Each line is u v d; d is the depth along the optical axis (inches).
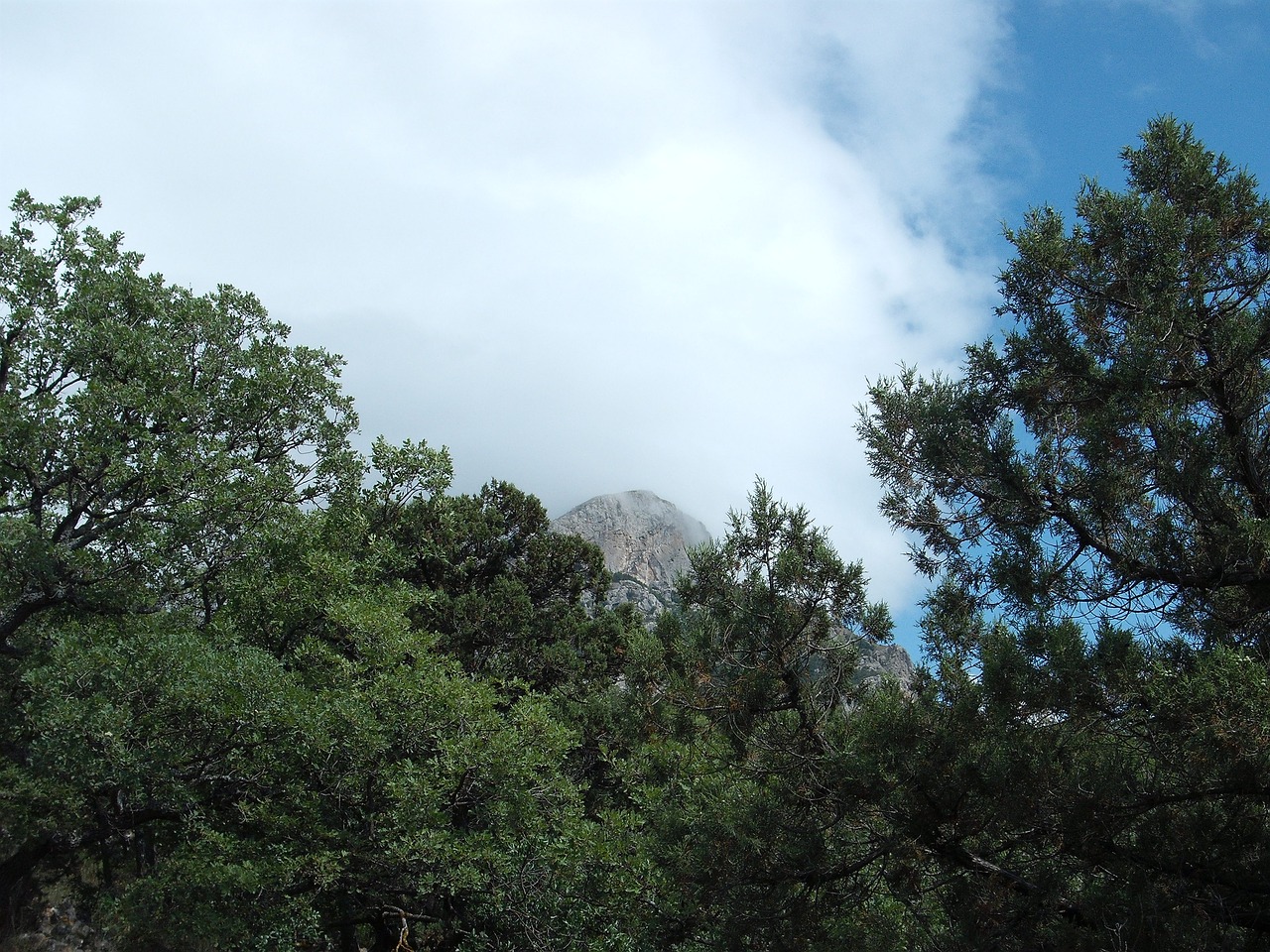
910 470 376.5
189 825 629.9
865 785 349.1
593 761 925.8
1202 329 338.3
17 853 649.0
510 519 1238.9
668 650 465.1
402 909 705.0
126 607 676.1
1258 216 347.6
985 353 370.0
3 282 694.5
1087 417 337.7
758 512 444.8
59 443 658.2
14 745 661.9
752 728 425.7
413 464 832.3
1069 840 309.1
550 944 631.8
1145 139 378.9
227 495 668.1
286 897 618.2
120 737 573.0
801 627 422.9
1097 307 359.3
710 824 409.4
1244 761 277.4
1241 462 339.9
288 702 627.8
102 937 730.2
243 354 764.0
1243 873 295.6
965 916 322.3
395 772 661.9
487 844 655.1
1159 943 279.3
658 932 511.8
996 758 318.3
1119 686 293.9
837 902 381.4
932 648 362.0
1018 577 335.0
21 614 665.6
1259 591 318.7
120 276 727.7
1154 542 333.4
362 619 693.9
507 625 1086.4
